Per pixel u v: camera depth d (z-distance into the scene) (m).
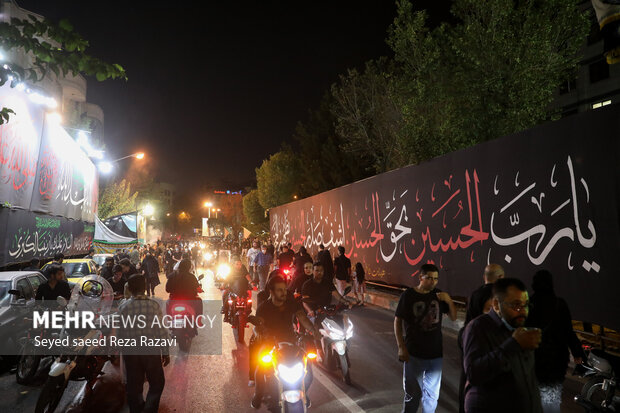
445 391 6.21
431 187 12.93
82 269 13.96
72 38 5.41
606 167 7.21
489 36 12.13
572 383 6.48
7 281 7.98
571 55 12.39
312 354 5.12
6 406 5.89
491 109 11.92
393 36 14.91
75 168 21.06
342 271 14.99
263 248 17.98
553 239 8.28
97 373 6.31
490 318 3.01
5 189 12.00
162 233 87.56
